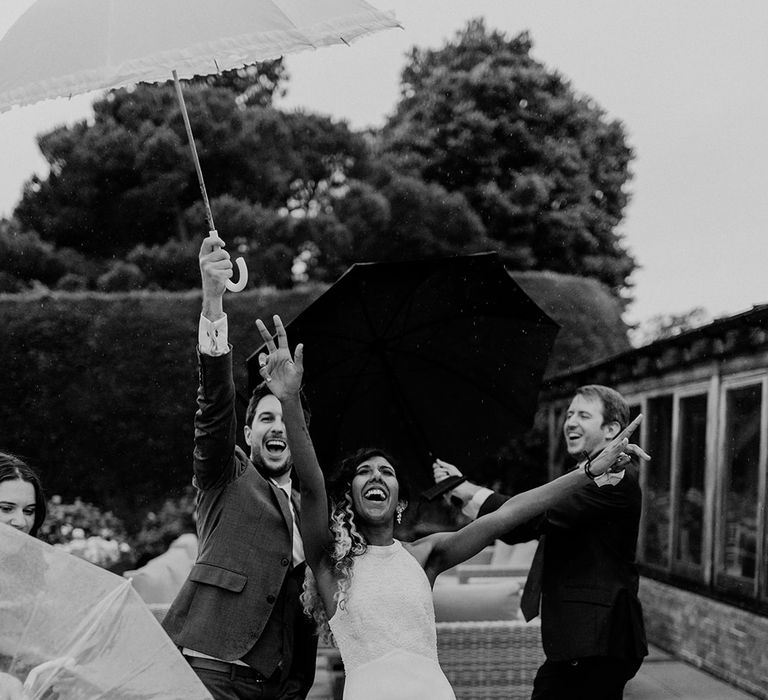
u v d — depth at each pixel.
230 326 13.12
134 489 12.96
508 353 4.77
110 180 18.66
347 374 4.66
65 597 2.42
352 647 3.30
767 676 6.47
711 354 7.64
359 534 3.41
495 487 13.03
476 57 21.08
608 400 4.25
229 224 17.73
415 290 4.45
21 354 13.02
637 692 6.89
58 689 2.32
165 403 13.02
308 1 3.19
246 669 3.46
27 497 3.23
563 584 4.02
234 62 3.26
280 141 19.05
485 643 5.84
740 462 7.11
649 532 9.40
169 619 3.50
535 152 19.62
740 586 7.01
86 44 3.01
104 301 13.16
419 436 4.82
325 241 17.81
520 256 18.59
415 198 18.16
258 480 3.70
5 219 19.02
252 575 3.51
